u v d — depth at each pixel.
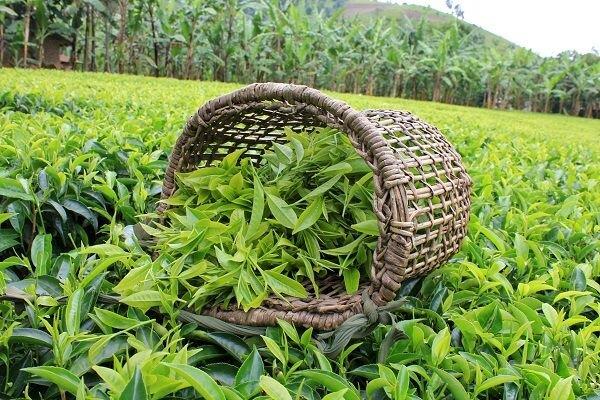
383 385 1.43
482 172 3.37
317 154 2.08
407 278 1.78
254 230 1.93
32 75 7.78
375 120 1.98
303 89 1.84
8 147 2.72
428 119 6.54
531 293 2.06
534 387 1.52
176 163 2.25
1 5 13.48
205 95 6.62
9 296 1.72
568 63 24.30
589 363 1.62
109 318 1.66
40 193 2.50
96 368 1.27
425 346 1.66
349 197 1.96
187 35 16.39
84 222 2.75
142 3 16.16
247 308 1.72
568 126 11.91
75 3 15.42
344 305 1.73
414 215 1.66
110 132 3.40
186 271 1.80
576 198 2.81
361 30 20.30
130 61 17.34
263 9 21.12
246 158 2.26
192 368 1.24
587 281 2.09
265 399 1.31
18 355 1.72
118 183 2.65
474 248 2.19
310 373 1.43
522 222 2.61
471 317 1.80
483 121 7.83
